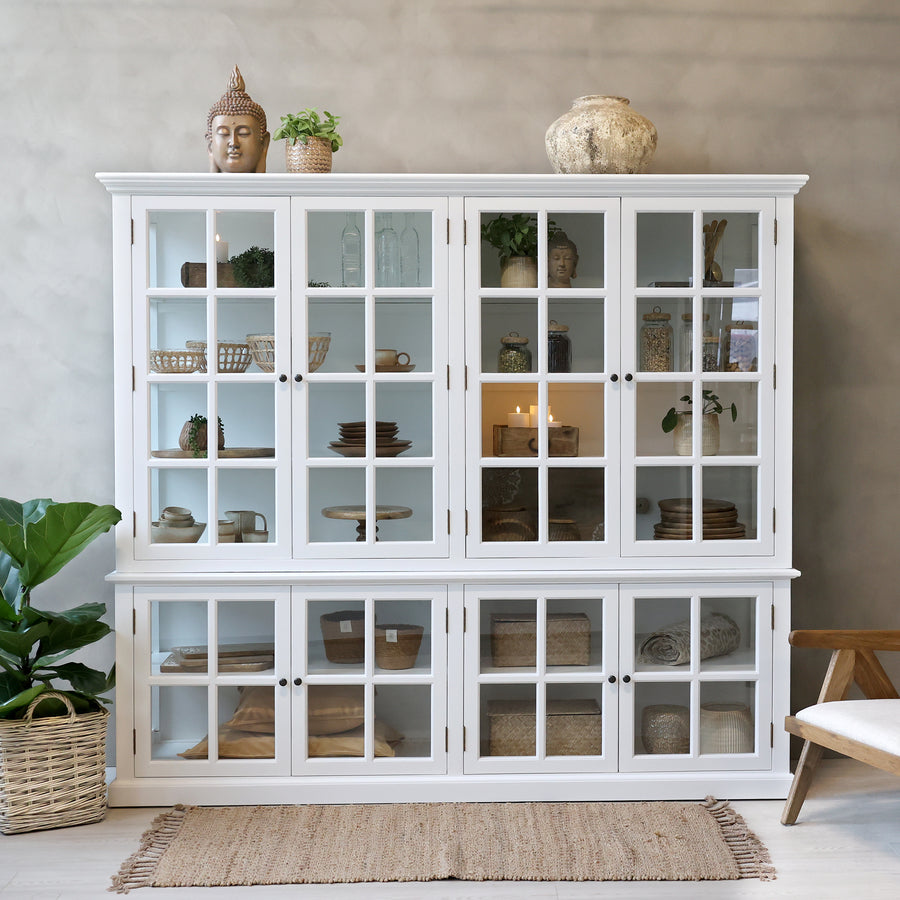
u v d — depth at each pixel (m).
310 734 2.88
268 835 2.64
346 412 2.88
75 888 2.37
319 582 2.84
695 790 2.90
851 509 3.35
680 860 2.49
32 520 2.95
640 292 2.88
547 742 2.90
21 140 3.19
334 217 2.85
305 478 2.87
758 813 2.82
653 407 2.90
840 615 3.36
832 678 2.71
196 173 2.85
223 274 2.86
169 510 2.87
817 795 2.97
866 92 3.32
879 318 3.34
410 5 3.25
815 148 3.31
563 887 2.38
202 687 2.87
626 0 3.28
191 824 2.71
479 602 2.88
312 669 2.87
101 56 3.20
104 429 3.23
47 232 3.20
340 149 3.25
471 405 2.88
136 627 2.85
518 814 2.78
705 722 2.92
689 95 3.29
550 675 2.88
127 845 2.61
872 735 2.41
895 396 3.35
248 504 2.88
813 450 3.34
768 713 2.92
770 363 2.90
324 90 3.24
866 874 2.44
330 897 2.32
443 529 2.88
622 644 2.90
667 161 3.29
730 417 2.91
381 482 2.88
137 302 2.84
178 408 2.87
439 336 2.87
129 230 2.83
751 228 2.89
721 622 2.92
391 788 2.87
